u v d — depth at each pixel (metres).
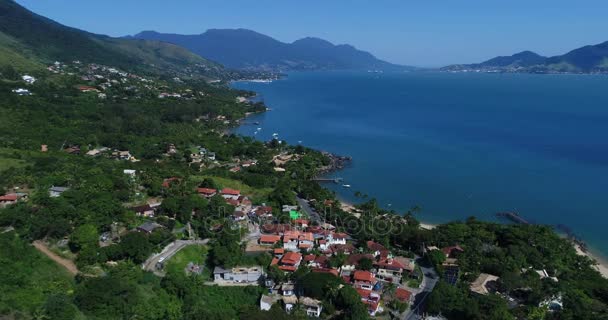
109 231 109.06
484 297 93.12
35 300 76.88
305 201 163.25
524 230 132.62
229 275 100.62
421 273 110.06
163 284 93.19
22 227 99.75
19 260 87.06
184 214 121.06
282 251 112.00
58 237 100.19
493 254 117.12
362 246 122.75
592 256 132.88
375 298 95.50
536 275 106.00
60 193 120.94
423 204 173.62
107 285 83.00
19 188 126.56
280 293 98.06
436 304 92.69
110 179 138.12
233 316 89.31
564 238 139.75
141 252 98.50
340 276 103.88
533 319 90.12
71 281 86.69
